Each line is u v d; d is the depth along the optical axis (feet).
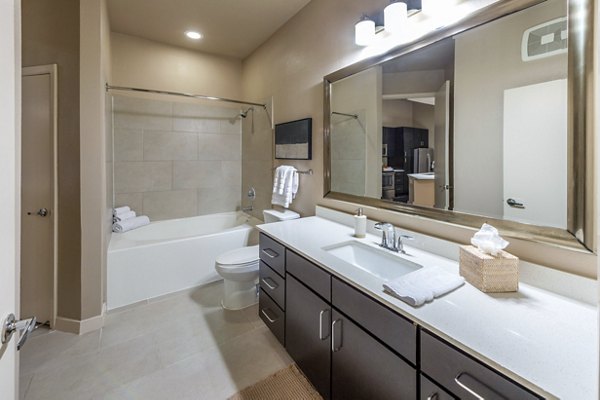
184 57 10.71
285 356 5.75
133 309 7.50
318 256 4.62
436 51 4.55
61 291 6.48
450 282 3.46
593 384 2.00
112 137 9.46
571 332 2.57
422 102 4.80
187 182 11.07
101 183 6.44
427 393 2.81
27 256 6.51
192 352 5.85
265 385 5.02
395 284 3.42
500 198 3.82
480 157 4.01
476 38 4.00
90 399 4.70
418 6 4.73
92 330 6.52
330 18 6.82
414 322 2.90
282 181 8.38
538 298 3.18
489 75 3.87
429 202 4.78
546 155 3.35
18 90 2.25
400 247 4.78
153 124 10.28
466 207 4.23
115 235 8.78
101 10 6.29
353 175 6.37
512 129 3.65
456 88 4.28
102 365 5.45
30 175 6.39
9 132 2.00
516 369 2.15
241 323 6.89
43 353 5.75
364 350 3.59
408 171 5.10
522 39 3.52
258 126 10.66
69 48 6.13
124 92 9.70
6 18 1.93
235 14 8.24
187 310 7.48
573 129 3.10
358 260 5.32
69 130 6.25
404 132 5.13
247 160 11.62
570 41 3.10
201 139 11.27
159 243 8.09
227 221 11.53
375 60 5.58
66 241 6.42
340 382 4.07
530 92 3.47
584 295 3.09
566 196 3.20
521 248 3.65
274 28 9.05
